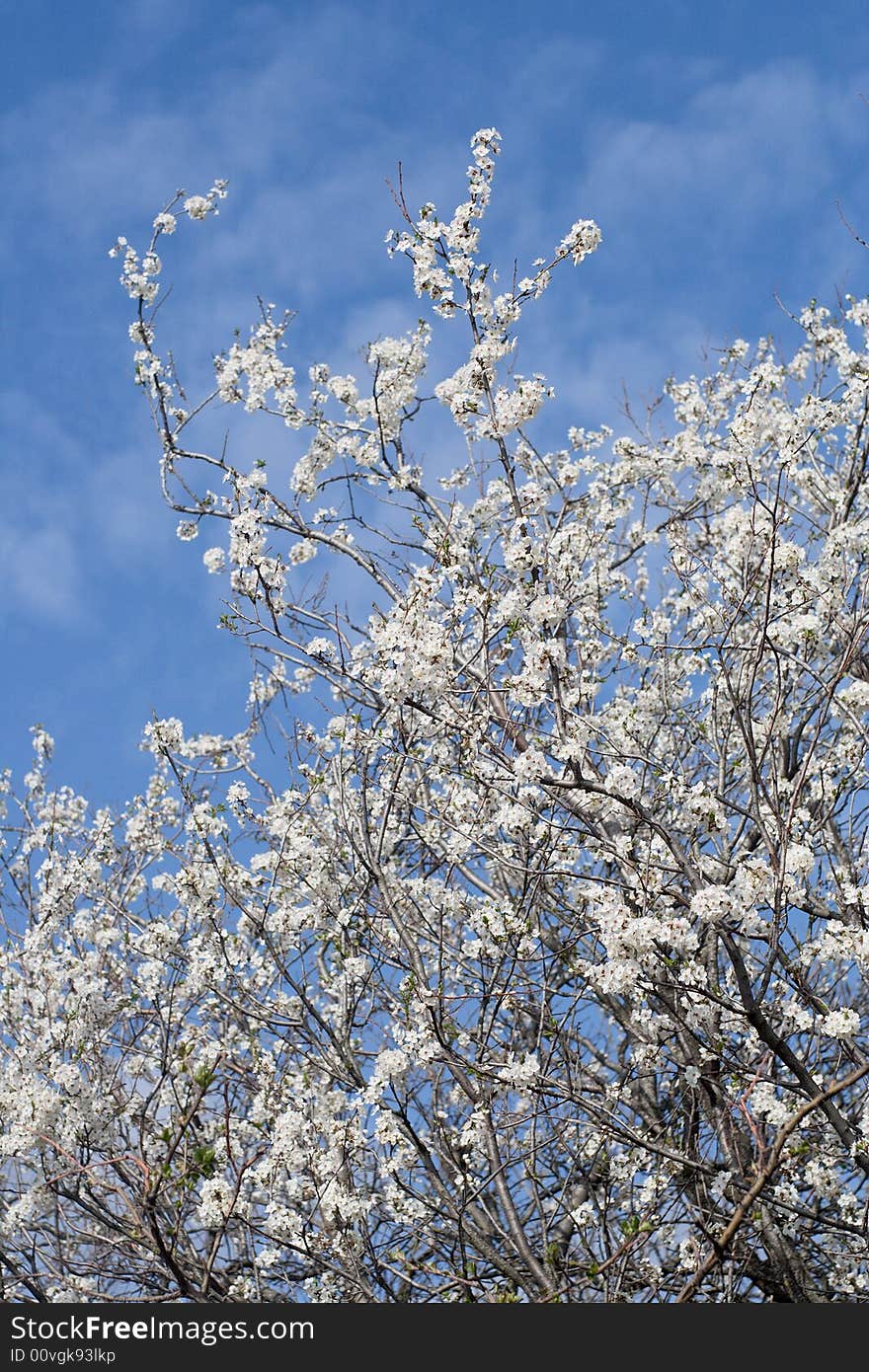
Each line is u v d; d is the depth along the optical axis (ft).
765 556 21.18
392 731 22.65
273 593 21.80
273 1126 22.85
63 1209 21.11
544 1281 20.38
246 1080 24.84
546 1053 21.68
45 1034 22.61
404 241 22.48
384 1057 20.56
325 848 25.08
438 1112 22.15
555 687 19.48
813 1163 20.99
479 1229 23.41
